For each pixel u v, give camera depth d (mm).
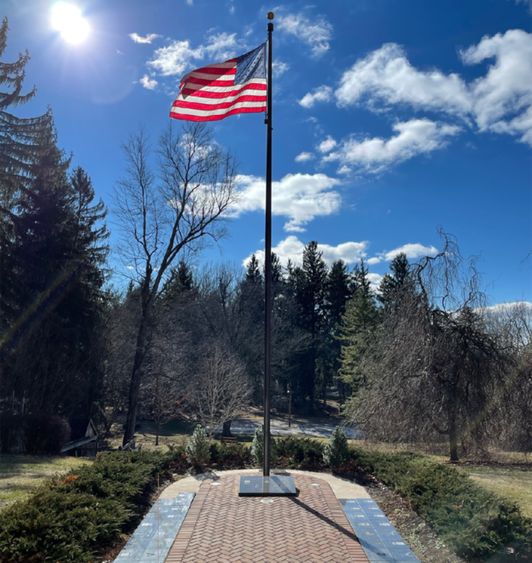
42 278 24250
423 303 13945
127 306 32531
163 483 9766
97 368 28141
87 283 27328
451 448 13008
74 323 25594
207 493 8750
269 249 9000
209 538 6594
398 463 10336
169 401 32812
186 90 9695
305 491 8938
